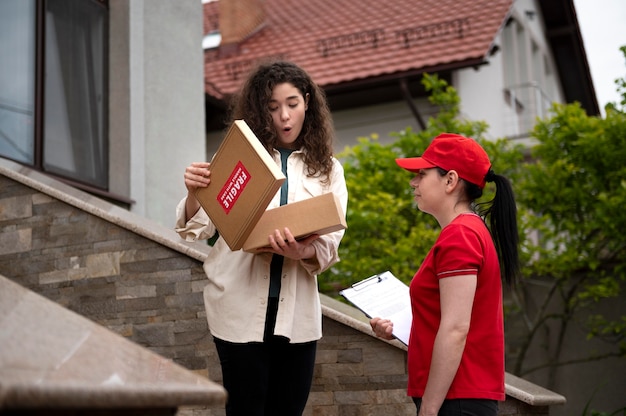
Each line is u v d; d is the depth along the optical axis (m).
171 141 7.48
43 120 6.34
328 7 13.84
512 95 13.48
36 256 4.71
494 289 2.67
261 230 2.78
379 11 13.00
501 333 2.68
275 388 2.99
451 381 2.55
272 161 2.68
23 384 1.24
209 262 3.03
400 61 11.00
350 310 4.53
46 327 1.64
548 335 8.26
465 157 2.78
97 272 4.55
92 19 6.98
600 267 7.94
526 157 11.60
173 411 1.67
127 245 4.51
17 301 1.76
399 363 4.14
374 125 11.39
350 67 11.30
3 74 6.05
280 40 13.07
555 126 8.37
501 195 2.86
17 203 4.79
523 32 14.42
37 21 6.40
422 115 11.12
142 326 4.42
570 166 7.84
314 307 2.98
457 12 11.98
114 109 7.00
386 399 4.13
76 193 4.81
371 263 7.47
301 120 3.04
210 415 4.10
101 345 1.64
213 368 4.27
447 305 2.57
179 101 7.64
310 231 2.72
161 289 4.41
